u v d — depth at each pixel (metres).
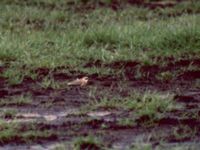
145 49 24.61
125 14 31.25
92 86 20.66
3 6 31.70
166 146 15.76
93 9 32.59
